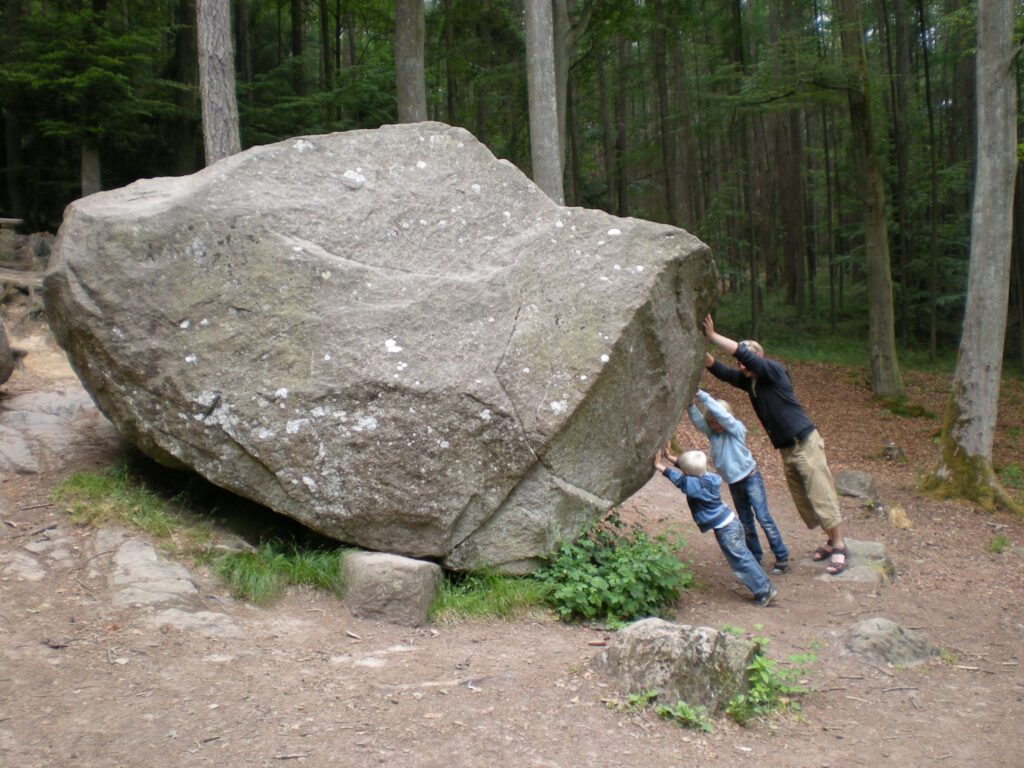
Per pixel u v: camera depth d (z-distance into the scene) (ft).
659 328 19.26
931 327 77.61
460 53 73.51
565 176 89.45
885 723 13.94
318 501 17.10
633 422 19.31
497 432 17.13
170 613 14.73
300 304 17.63
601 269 18.90
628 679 13.35
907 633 17.61
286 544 18.54
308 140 19.97
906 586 22.81
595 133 103.71
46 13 59.11
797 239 96.89
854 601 20.92
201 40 29.66
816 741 12.90
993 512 33.53
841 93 59.26
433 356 17.34
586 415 17.90
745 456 22.94
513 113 82.84
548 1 36.45
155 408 17.39
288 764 10.53
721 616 19.13
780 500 33.40
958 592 22.70
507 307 18.15
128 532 17.17
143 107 51.60
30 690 11.98
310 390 16.97
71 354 18.53
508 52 79.56
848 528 29.14
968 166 83.20
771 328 88.84
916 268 83.87
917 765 12.42
